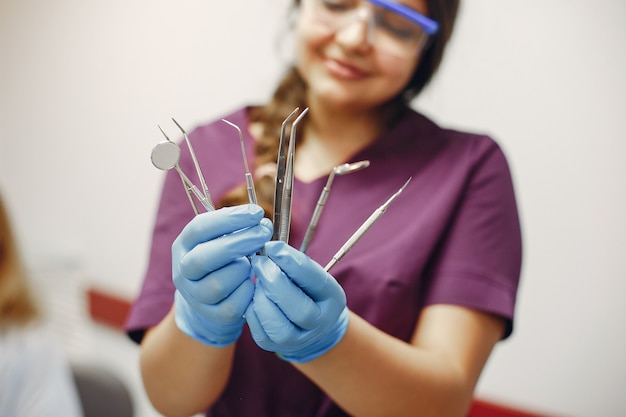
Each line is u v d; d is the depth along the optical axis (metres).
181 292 0.55
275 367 0.77
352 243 0.53
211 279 0.52
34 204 2.56
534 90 1.21
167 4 1.90
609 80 1.11
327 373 0.60
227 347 0.64
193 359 0.65
